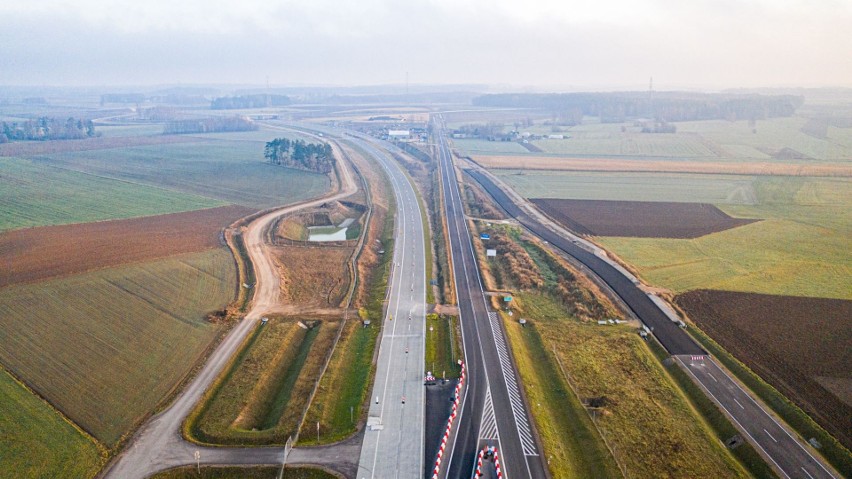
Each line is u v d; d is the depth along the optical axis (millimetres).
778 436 58125
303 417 59938
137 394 63344
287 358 75000
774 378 68625
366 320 85500
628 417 61688
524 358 74688
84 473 50344
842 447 55469
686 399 65812
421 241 127688
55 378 65812
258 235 127125
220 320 83312
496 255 119562
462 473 51969
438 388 66250
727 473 53312
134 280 96250
